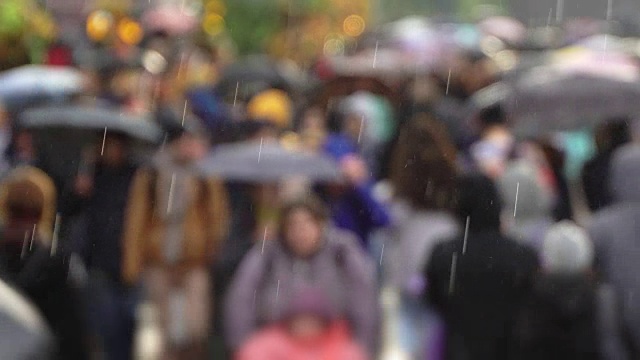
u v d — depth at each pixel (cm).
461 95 4466
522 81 3212
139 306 2702
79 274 2133
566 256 2091
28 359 843
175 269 2694
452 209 2247
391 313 2612
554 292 2089
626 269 2173
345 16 10000
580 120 3103
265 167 2694
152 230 2709
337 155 3175
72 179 2886
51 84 3641
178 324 2673
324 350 2206
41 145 2947
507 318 2133
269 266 2314
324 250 2320
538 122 3131
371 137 3606
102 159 2756
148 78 3756
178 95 3884
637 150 2298
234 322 2303
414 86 3747
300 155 2734
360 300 2314
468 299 2153
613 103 3089
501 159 3200
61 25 5703
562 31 6016
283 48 9131
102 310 2659
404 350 2464
